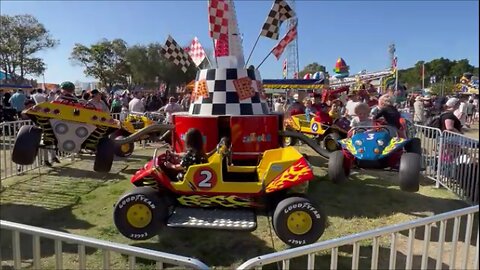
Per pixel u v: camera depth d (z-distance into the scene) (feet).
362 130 20.66
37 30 175.22
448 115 26.35
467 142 19.94
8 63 173.88
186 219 13.43
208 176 14.21
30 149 18.19
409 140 19.17
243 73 20.59
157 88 201.16
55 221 16.52
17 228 6.84
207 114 20.42
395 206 19.17
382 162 19.16
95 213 17.52
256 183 13.99
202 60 23.04
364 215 17.85
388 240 14.70
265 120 19.62
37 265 6.90
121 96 77.05
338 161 18.81
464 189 20.02
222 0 20.67
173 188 14.30
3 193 20.45
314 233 12.84
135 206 13.42
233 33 21.71
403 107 80.84
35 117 18.90
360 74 96.02
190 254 13.58
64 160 29.12
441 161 22.68
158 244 14.35
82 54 200.75
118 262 12.78
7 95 56.24
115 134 29.94
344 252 13.65
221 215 13.85
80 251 6.57
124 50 205.67
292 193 14.32
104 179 23.71
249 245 14.34
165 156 16.24
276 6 22.02
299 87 75.10
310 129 36.70
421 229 15.93
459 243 14.61
